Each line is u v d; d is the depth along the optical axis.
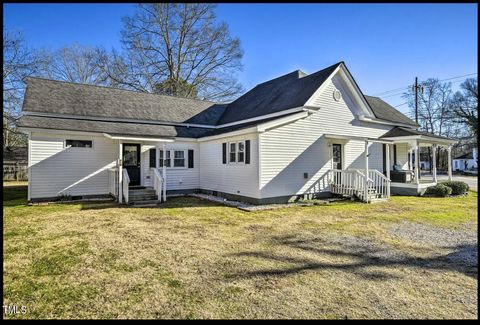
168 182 14.59
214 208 10.76
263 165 11.41
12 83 25.31
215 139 14.03
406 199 13.42
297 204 11.56
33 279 4.26
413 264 4.90
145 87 30.50
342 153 14.50
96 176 13.07
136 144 13.93
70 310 3.36
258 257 5.25
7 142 29.11
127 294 3.77
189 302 3.55
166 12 28.97
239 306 3.45
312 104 12.72
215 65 31.39
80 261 5.02
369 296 3.72
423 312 3.31
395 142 15.16
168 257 5.24
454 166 51.62
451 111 41.28
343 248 5.82
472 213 9.77
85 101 14.70
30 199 11.65
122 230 7.29
